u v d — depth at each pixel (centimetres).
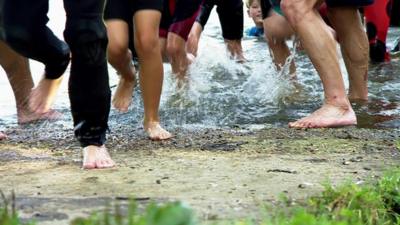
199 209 329
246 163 452
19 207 331
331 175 414
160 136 556
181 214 192
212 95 738
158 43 553
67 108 699
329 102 620
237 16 938
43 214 319
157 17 546
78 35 408
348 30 711
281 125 626
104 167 436
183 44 751
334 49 620
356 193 348
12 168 441
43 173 422
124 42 577
